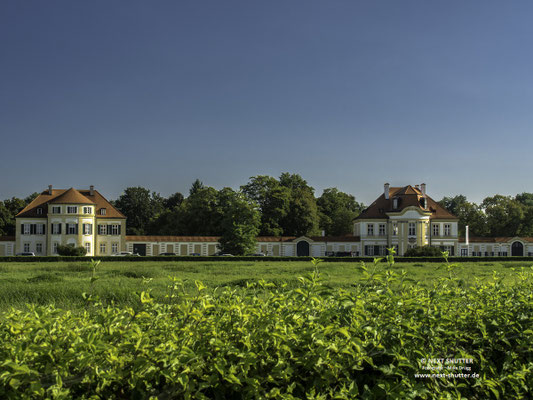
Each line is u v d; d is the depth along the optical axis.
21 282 21.33
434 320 5.46
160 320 4.95
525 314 6.06
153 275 27.00
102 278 24.30
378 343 4.77
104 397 4.07
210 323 4.75
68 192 77.50
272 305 5.29
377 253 77.94
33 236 76.88
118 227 78.81
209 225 84.75
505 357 5.52
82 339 4.23
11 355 3.97
